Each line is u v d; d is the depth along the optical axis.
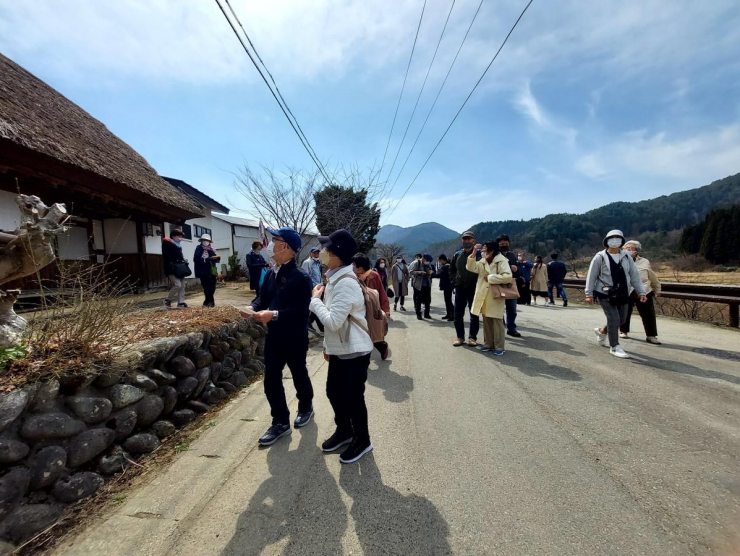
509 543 1.78
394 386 4.09
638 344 5.71
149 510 2.11
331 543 1.82
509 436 2.86
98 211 8.67
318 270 7.54
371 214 15.32
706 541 1.75
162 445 2.85
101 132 9.47
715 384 3.88
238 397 3.97
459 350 5.66
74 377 2.27
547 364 4.73
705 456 2.50
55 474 2.06
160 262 10.98
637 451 2.59
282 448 2.80
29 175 5.65
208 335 3.80
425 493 2.19
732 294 7.05
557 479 2.29
